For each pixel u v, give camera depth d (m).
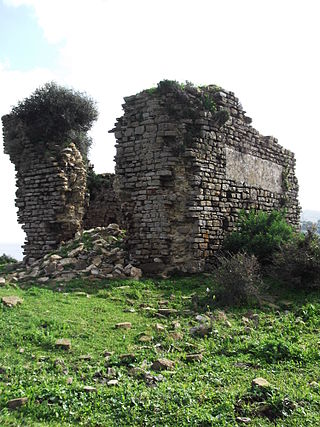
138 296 10.07
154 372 5.86
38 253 15.37
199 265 12.16
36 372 5.80
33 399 4.98
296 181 18.56
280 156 17.44
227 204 13.62
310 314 8.63
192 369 6.00
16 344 6.79
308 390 5.17
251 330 7.60
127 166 12.98
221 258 11.09
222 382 5.52
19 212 16.05
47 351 6.59
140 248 12.56
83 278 11.70
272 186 16.66
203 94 13.23
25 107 15.78
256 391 5.13
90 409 4.84
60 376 5.63
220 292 9.62
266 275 11.71
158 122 12.49
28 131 15.77
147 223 12.52
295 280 10.44
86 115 16.84
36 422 4.59
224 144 13.67
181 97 12.58
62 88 16.30
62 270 12.41
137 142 12.80
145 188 12.60
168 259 12.23
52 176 15.21
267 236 12.32
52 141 15.62
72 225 15.48
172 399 4.99
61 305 9.05
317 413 4.70
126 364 6.22
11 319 7.82
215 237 12.87
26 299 9.42
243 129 14.84
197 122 12.69
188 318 8.47
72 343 6.93
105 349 6.77
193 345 6.91
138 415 4.73
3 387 5.25
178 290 10.70
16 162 16.28
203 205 12.49
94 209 20.27
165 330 7.65
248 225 13.22
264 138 16.39
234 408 4.85
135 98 12.94
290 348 6.43
